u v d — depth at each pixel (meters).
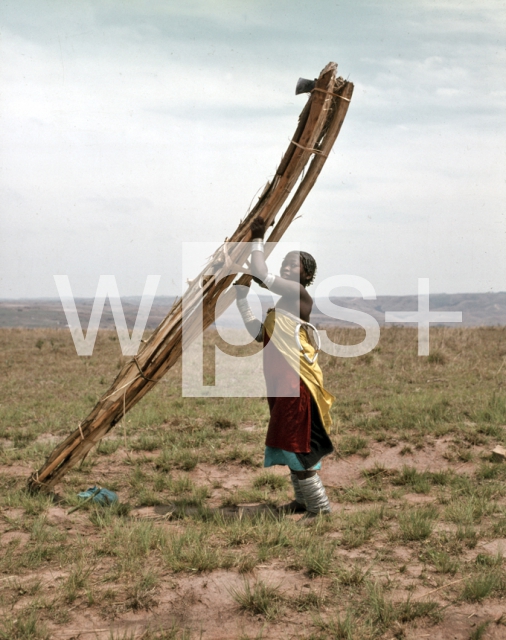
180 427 7.92
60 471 5.35
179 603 3.35
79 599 3.40
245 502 5.42
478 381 11.28
